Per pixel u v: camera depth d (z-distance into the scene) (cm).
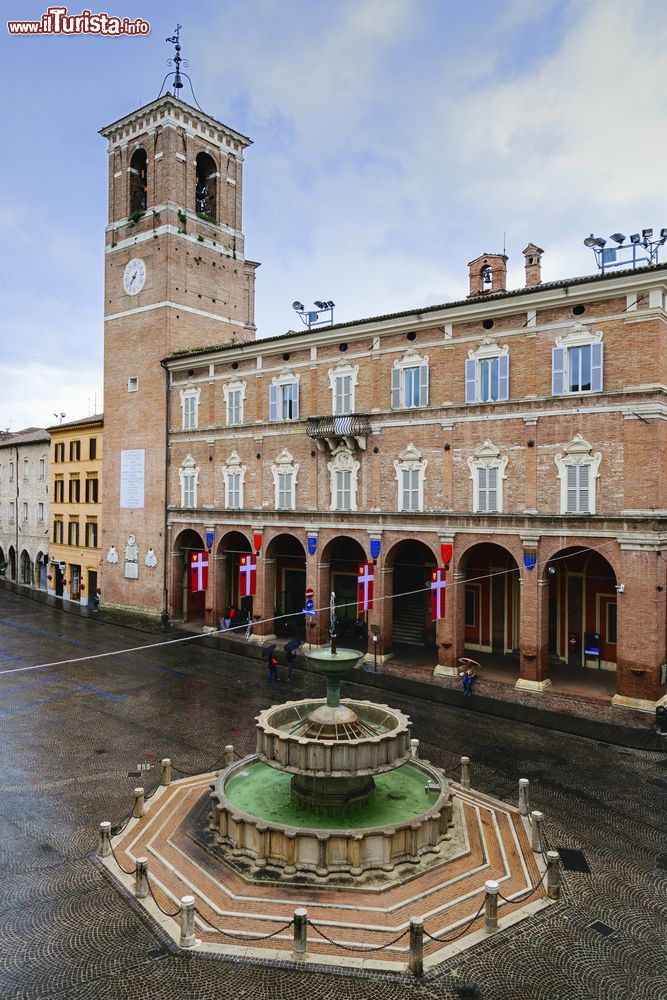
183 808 2070
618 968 1409
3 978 1369
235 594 5250
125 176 5481
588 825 2031
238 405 4706
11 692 3375
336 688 2023
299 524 4275
